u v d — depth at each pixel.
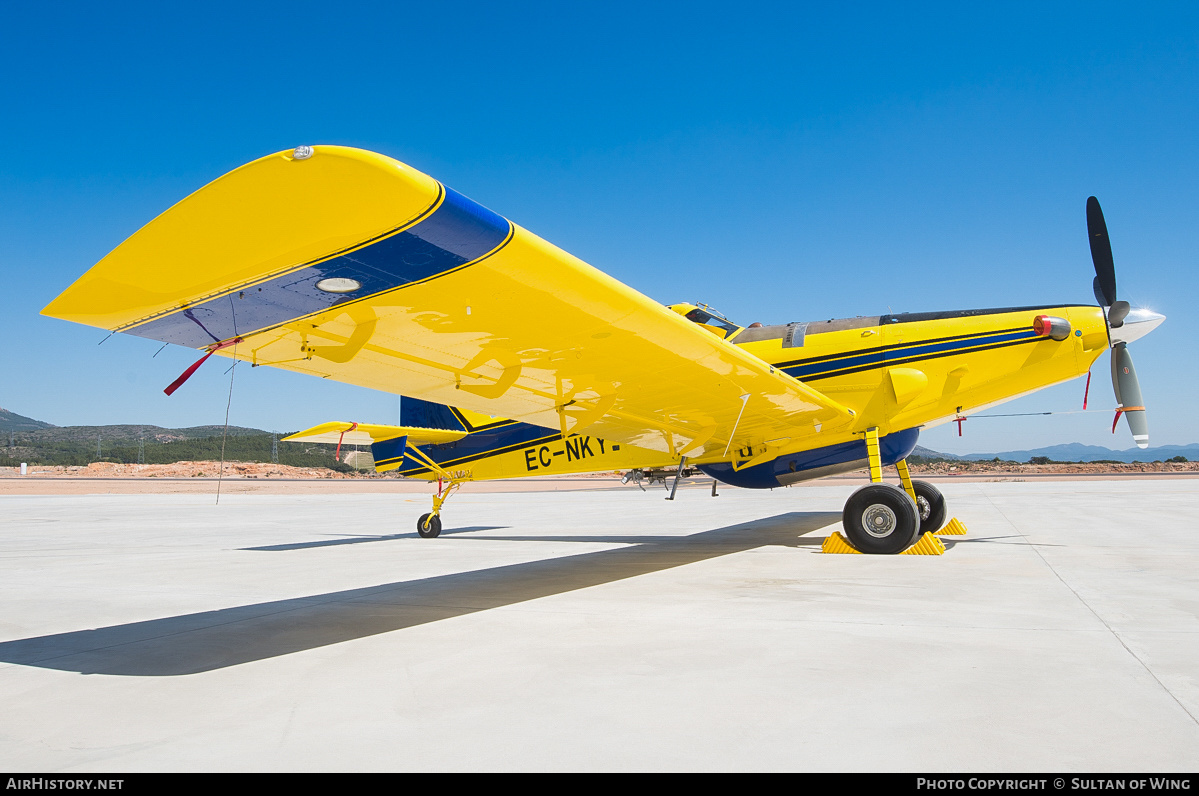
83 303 3.74
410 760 2.11
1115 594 4.58
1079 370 7.32
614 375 6.21
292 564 7.44
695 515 14.27
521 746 2.20
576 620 4.13
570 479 51.97
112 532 12.04
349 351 5.02
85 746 2.29
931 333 7.78
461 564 7.18
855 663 3.06
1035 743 2.14
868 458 7.90
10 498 24.77
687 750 2.14
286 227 3.30
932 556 6.69
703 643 3.48
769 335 8.60
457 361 5.56
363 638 3.82
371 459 11.68
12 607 4.96
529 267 3.97
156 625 4.28
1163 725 2.27
